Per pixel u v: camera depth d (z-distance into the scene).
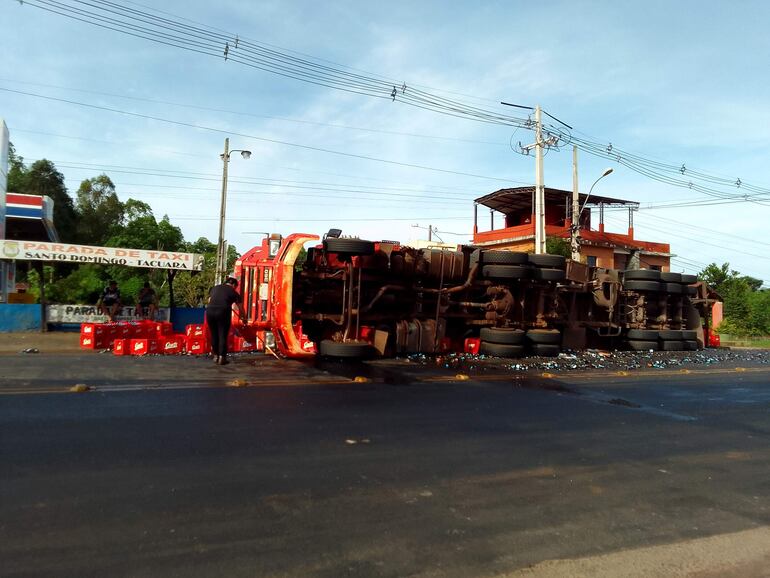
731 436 6.61
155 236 35.88
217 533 3.43
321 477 4.52
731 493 4.59
